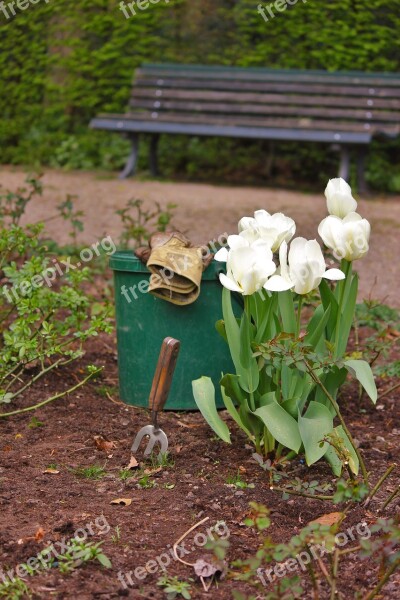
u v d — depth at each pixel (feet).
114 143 57.06
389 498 16.11
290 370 18.15
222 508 16.34
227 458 18.71
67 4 55.31
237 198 46.57
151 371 21.38
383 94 49.55
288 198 47.44
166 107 52.21
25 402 21.50
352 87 50.01
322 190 51.49
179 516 15.92
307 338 17.94
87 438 19.62
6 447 18.86
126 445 19.25
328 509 16.33
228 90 51.65
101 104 58.49
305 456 18.08
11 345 20.38
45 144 56.85
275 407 17.34
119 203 43.93
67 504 16.17
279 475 17.49
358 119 49.21
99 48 57.31
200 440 19.66
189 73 52.70
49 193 45.83
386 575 12.97
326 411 17.43
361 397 22.24
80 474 17.60
